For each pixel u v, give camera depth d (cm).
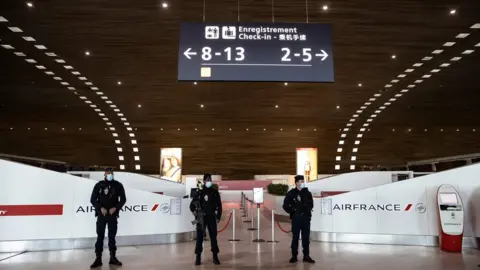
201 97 2428
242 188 2980
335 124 3238
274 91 2286
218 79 749
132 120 3119
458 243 777
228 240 972
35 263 659
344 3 1177
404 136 3575
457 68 1834
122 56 1678
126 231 839
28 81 2084
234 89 2247
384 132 3506
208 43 761
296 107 2681
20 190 773
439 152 3694
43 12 1259
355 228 916
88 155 3697
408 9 1218
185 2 1184
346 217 927
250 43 763
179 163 2656
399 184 896
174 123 3191
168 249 804
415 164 3766
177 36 1448
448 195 809
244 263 675
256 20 1291
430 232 859
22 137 3472
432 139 3588
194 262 678
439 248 824
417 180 887
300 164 2298
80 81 2078
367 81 2059
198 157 3788
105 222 658
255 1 1166
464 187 854
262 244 903
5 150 3528
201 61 755
